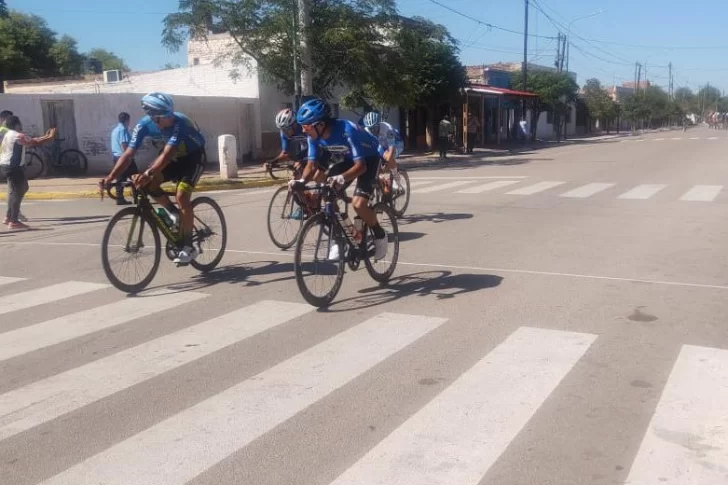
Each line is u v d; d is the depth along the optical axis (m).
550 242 9.43
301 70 22.88
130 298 7.07
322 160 7.47
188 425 4.19
